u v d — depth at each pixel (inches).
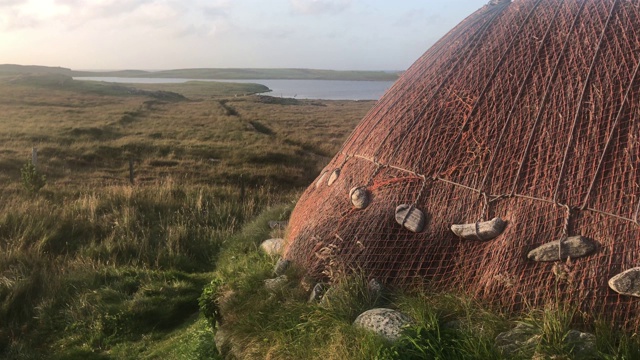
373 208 198.2
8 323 271.4
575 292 146.3
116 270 330.0
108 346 253.6
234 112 1764.3
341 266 188.5
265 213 402.3
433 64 237.0
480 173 181.3
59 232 392.8
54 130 995.9
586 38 189.5
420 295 166.9
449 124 199.8
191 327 257.4
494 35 223.0
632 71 169.8
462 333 142.6
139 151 849.5
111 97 2298.2
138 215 432.1
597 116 167.3
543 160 169.9
